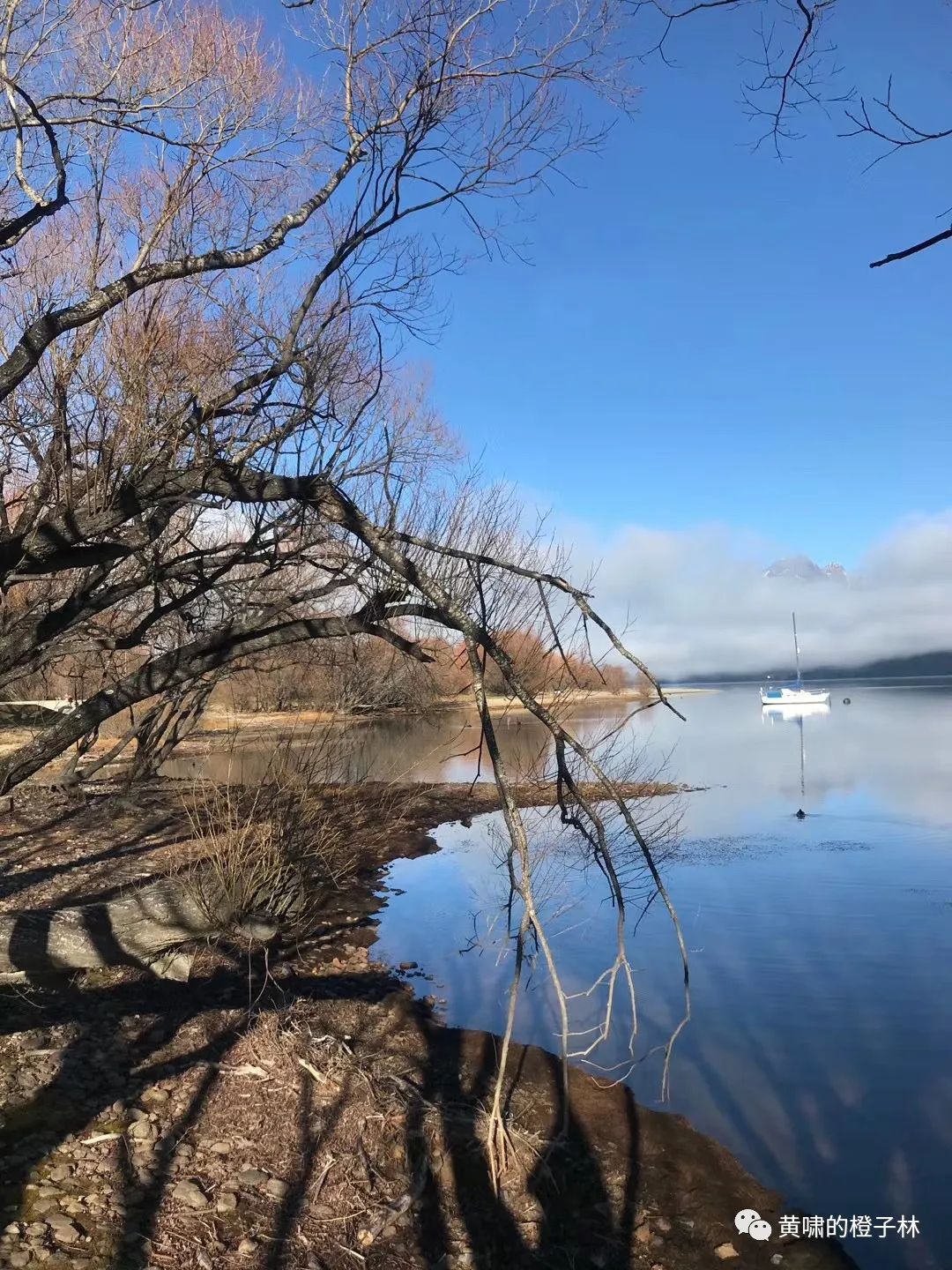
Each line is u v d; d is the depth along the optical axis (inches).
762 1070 259.8
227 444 199.8
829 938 385.4
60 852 434.9
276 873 339.3
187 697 652.1
